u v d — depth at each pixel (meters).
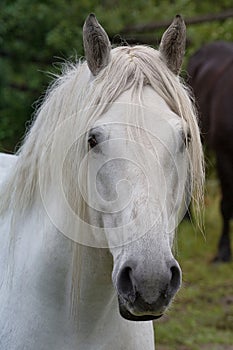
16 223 3.13
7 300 3.10
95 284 2.91
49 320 2.98
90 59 2.80
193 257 8.76
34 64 9.57
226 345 6.16
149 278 2.40
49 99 3.02
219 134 8.56
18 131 9.20
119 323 3.03
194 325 6.49
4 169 3.81
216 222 10.25
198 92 9.25
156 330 6.30
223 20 10.58
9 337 3.04
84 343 2.99
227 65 9.00
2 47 9.44
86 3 9.41
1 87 9.21
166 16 10.55
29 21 9.28
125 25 9.92
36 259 3.01
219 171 8.68
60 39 9.05
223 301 7.25
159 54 2.87
